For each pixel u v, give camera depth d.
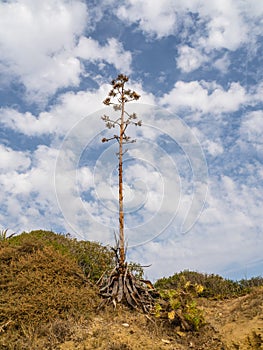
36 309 8.38
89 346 7.38
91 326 8.21
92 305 9.12
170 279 13.96
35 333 7.75
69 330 7.88
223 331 8.63
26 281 9.21
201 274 14.02
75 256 11.83
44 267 10.00
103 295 9.65
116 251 10.17
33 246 11.23
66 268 10.25
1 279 9.38
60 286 9.49
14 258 10.48
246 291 12.48
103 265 11.78
